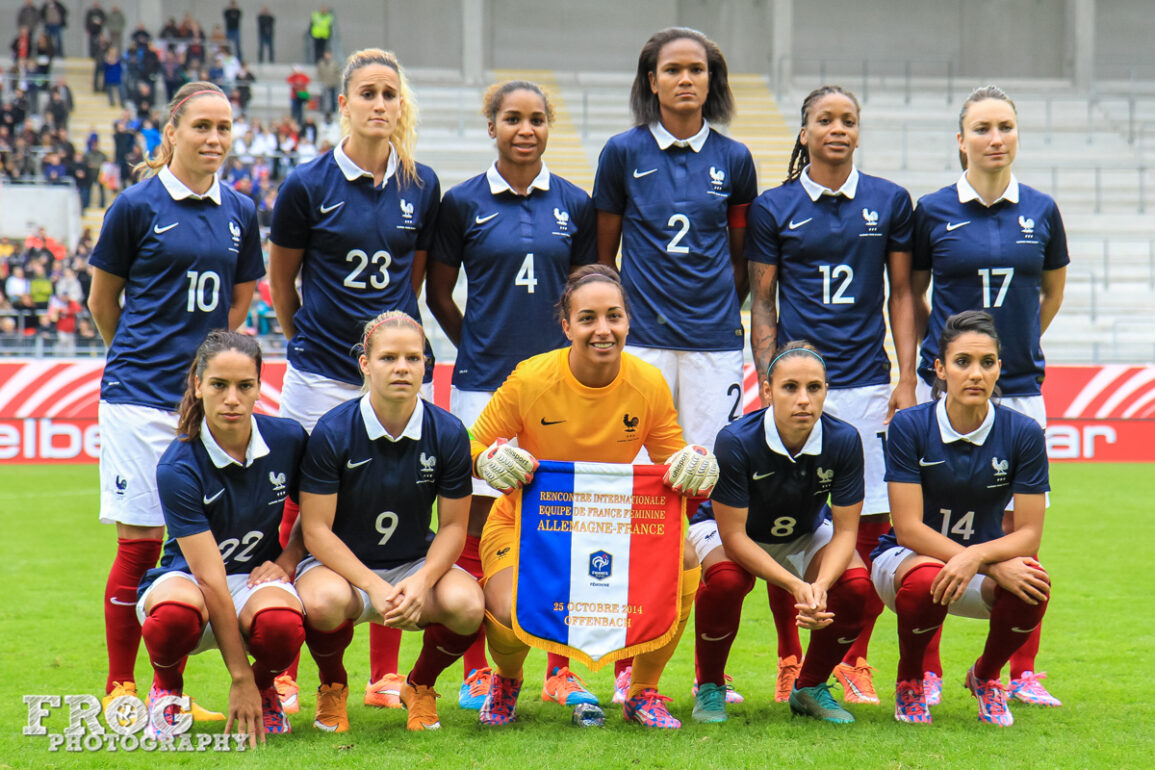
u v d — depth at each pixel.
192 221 6.01
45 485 15.83
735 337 6.66
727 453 5.50
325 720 5.42
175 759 4.83
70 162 27.34
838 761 4.79
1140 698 5.97
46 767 4.75
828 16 38.81
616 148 6.72
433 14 38.19
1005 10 39.03
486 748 5.00
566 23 38.75
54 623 7.89
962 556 5.38
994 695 5.54
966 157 6.44
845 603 5.42
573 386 5.56
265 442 5.32
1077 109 35.97
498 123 6.50
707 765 4.73
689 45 6.48
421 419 5.39
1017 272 6.32
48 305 22.62
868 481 6.56
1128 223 30.09
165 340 5.93
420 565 5.60
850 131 6.45
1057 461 18.52
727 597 5.41
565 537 5.36
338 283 6.26
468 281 6.64
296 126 30.89
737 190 6.80
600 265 5.55
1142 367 18.56
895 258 6.68
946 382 5.65
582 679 6.57
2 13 35.75
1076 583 9.29
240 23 36.25
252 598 5.14
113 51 31.98
